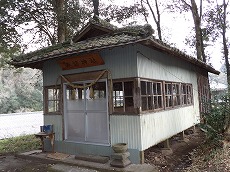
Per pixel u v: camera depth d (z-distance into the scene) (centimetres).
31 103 3281
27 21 1269
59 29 1299
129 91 844
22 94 3281
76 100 807
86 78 771
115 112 707
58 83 845
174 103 982
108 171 626
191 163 727
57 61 812
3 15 1160
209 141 817
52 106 916
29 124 1647
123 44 588
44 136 820
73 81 802
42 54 805
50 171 670
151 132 723
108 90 721
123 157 634
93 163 685
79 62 768
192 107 1212
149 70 755
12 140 1287
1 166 751
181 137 1023
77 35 866
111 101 717
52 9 1296
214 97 899
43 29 1374
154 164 695
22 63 800
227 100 838
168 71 929
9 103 3058
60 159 746
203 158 712
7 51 1405
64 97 832
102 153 730
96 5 1080
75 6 1266
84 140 783
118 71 704
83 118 787
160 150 829
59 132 841
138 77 672
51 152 841
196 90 1329
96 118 756
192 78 1277
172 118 919
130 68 682
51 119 867
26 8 1226
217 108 852
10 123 1523
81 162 700
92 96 755
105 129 735
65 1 1281
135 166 639
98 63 737
